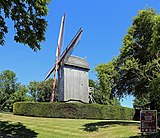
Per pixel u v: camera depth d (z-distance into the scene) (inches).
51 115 1476.4
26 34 681.0
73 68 1923.0
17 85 3105.3
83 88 1967.3
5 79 3043.8
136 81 1131.9
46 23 689.6
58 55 1931.6
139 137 848.3
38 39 691.4
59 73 1900.8
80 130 999.0
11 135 875.4
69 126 1082.7
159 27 697.6
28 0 653.3
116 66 1095.0
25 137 856.9
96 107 1584.6
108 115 1638.8
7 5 644.7
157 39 703.1
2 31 669.9
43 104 1498.5
